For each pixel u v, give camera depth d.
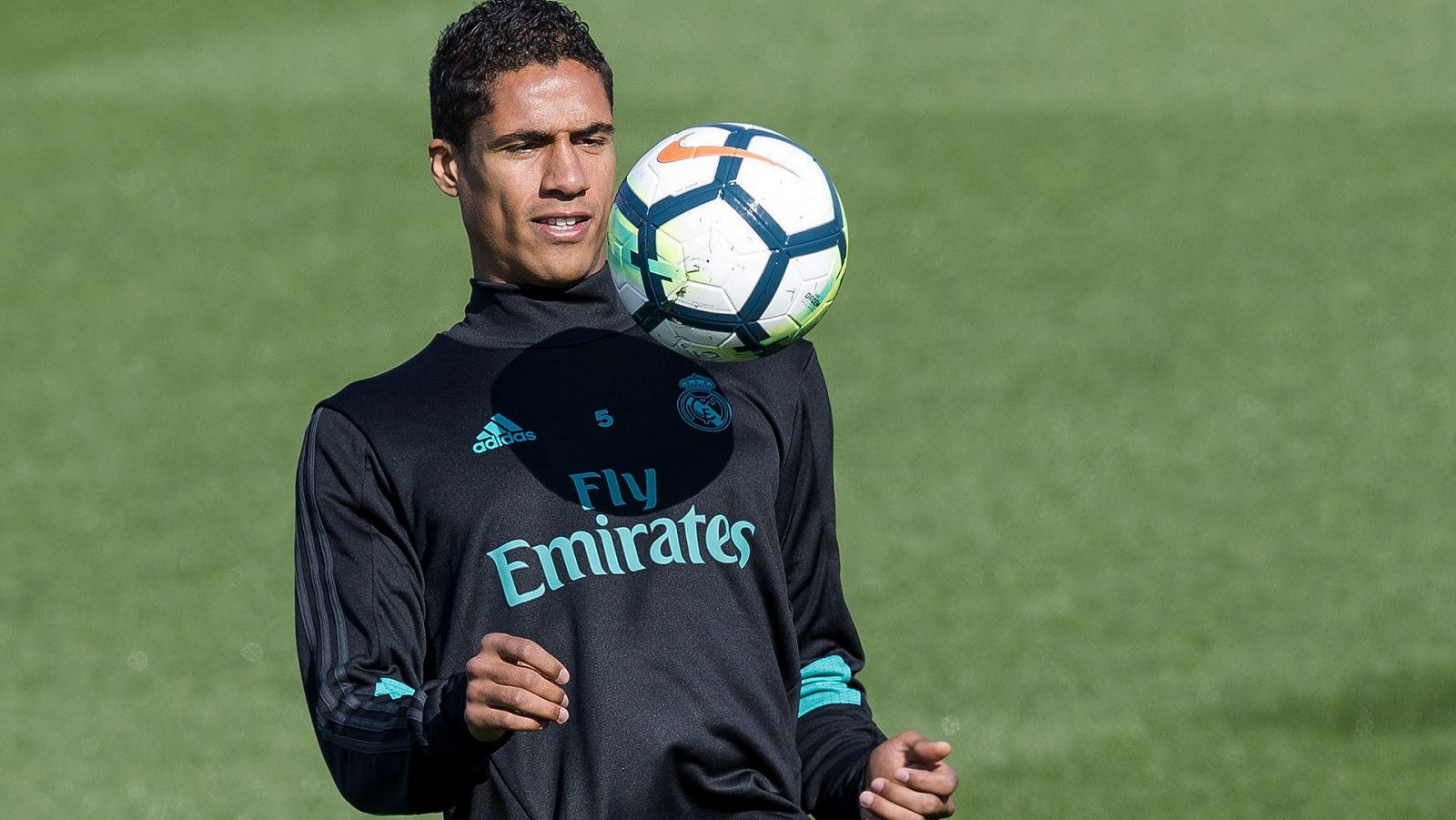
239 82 58.25
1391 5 64.62
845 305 38.91
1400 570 25.83
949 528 27.77
